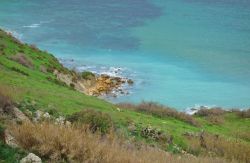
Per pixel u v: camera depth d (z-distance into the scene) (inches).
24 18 5246.1
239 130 2336.4
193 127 2012.8
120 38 4736.7
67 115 1259.8
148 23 5300.2
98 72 3727.9
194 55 4335.6
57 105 1402.6
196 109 3144.7
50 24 5064.0
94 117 1133.1
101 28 5024.6
